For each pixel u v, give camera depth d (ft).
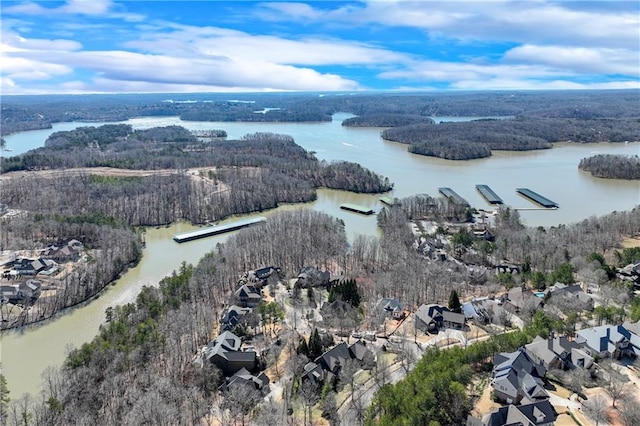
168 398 384.68
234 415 369.71
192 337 483.51
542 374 399.03
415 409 331.57
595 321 510.58
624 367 431.02
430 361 404.36
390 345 486.38
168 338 465.47
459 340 494.18
